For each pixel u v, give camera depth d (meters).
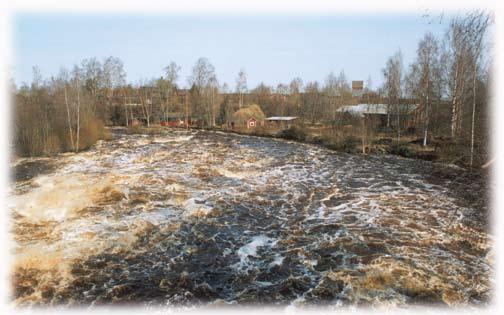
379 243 11.01
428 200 15.51
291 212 13.91
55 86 32.88
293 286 8.68
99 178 18.02
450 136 28.84
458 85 27.39
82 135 29.22
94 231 11.55
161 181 17.86
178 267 9.60
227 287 8.70
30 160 23.42
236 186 17.45
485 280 8.89
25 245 10.37
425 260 9.92
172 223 12.48
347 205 14.79
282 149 29.59
